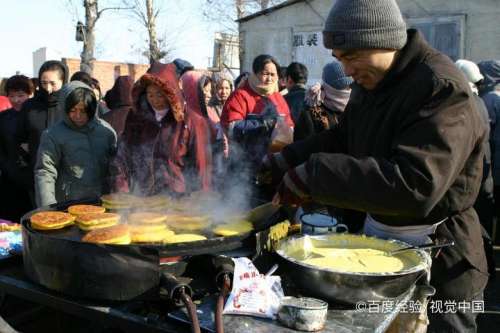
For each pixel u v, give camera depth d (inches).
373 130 62.6
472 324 68.6
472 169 60.9
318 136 74.2
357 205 51.6
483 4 345.1
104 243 55.4
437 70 55.0
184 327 49.0
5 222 90.0
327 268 51.3
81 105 103.0
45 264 56.7
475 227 67.4
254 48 445.4
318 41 413.7
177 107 97.0
